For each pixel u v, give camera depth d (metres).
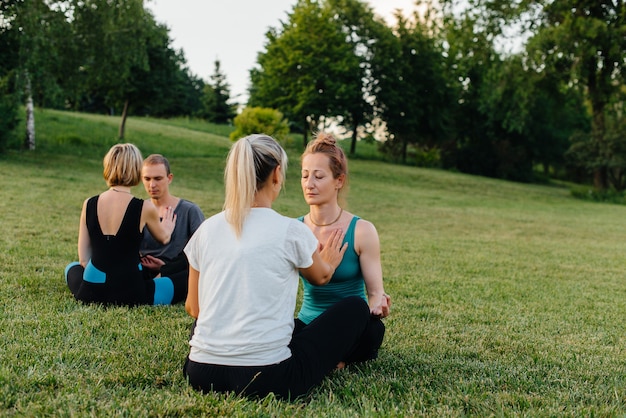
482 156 45.53
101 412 2.57
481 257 9.85
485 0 30.19
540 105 45.66
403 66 44.38
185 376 3.03
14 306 4.57
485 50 30.88
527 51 28.75
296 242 2.75
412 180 31.05
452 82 45.88
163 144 32.06
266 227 2.73
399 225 14.61
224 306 2.71
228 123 76.62
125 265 4.72
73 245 7.84
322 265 2.92
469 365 3.74
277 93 41.28
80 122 35.59
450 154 46.06
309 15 39.88
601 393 3.28
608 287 7.68
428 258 9.35
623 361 4.13
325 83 39.16
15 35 19.91
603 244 13.11
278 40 40.25
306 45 39.12
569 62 29.11
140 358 3.48
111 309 4.56
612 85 30.73
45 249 7.32
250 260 2.69
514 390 3.30
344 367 3.52
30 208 10.99
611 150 32.28
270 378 2.71
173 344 3.82
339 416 2.67
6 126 20.89
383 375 3.40
